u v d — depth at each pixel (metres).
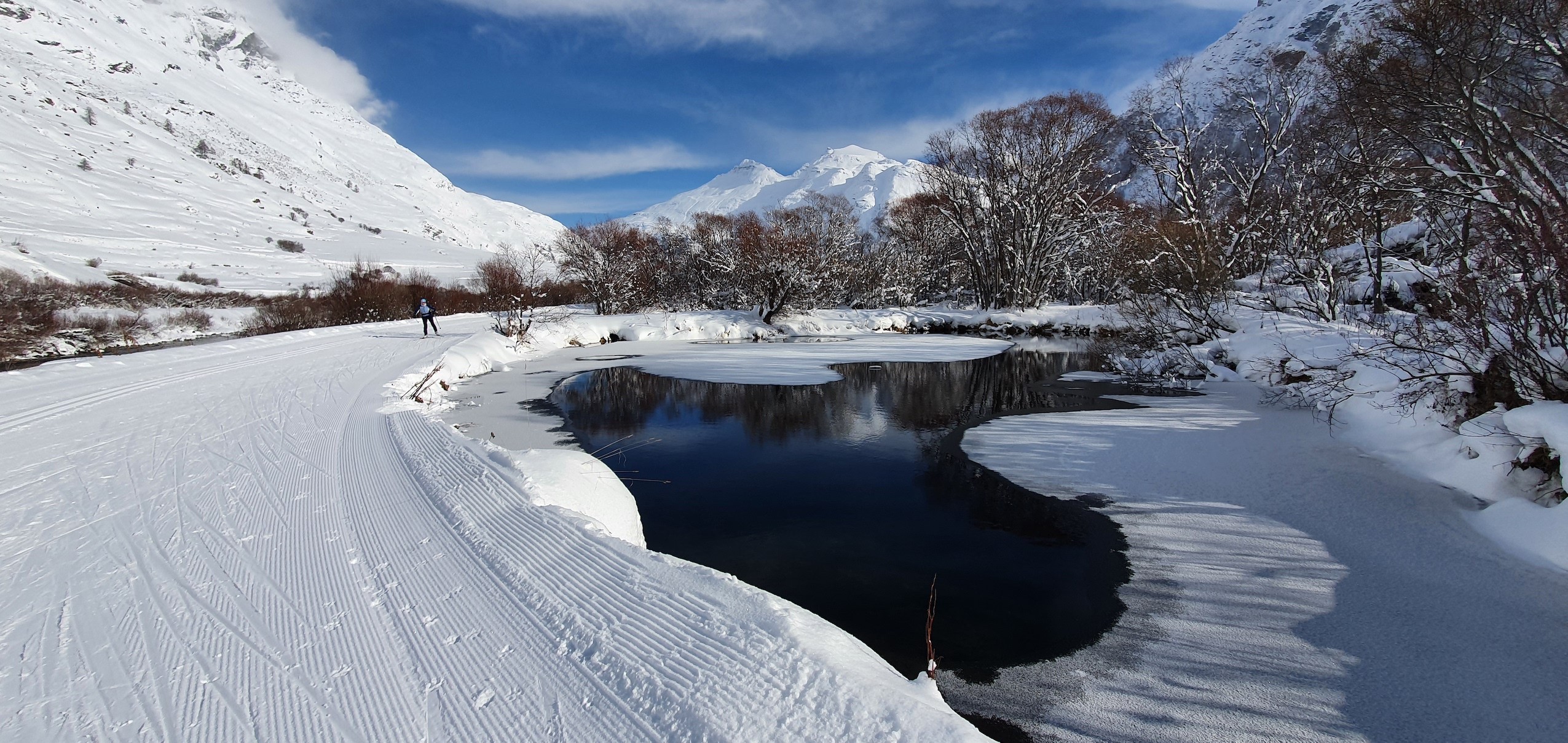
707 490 8.34
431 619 3.55
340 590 3.94
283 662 3.20
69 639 3.44
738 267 29.16
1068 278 34.59
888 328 30.75
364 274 33.66
